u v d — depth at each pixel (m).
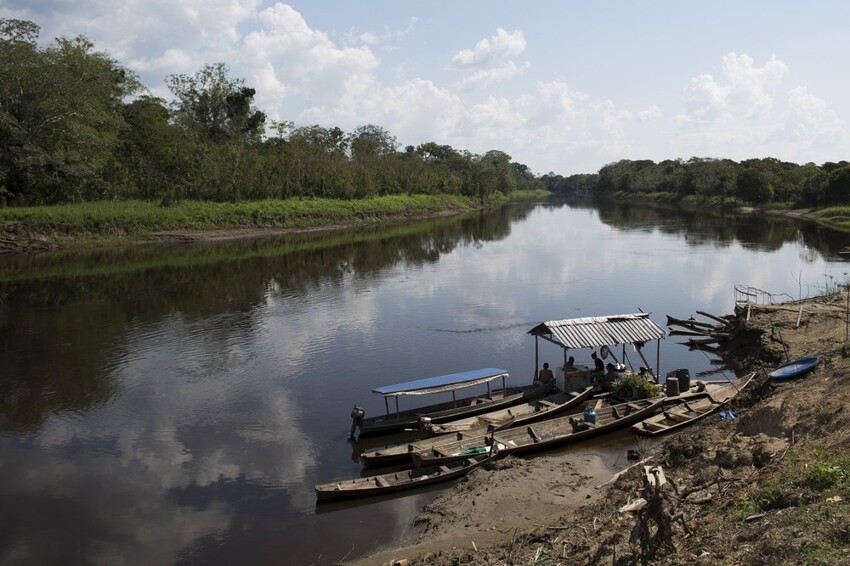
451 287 45.28
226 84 98.81
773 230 79.44
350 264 55.84
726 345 31.00
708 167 133.50
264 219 80.88
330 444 20.42
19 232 60.97
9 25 59.69
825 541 7.90
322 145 107.25
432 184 129.88
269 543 14.79
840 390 14.90
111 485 17.78
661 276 48.62
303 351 30.08
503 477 17.17
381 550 14.21
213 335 32.81
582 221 102.81
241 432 21.30
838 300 33.66
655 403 21.81
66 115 63.12
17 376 26.67
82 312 37.75
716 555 8.64
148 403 23.84
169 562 14.19
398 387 21.72
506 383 25.66
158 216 70.38
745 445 14.23
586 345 23.48
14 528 15.67
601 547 10.75
